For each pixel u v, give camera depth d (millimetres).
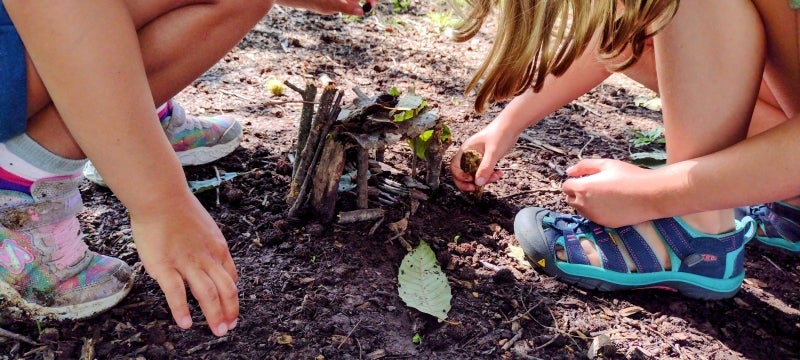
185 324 1074
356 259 1469
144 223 1068
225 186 1648
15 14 969
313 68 2482
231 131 1776
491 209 1728
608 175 1450
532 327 1352
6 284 1195
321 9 1717
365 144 1406
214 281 1084
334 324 1291
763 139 1235
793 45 1293
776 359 1320
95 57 974
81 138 1025
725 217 1435
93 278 1256
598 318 1397
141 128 1022
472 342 1297
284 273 1405
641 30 1169
